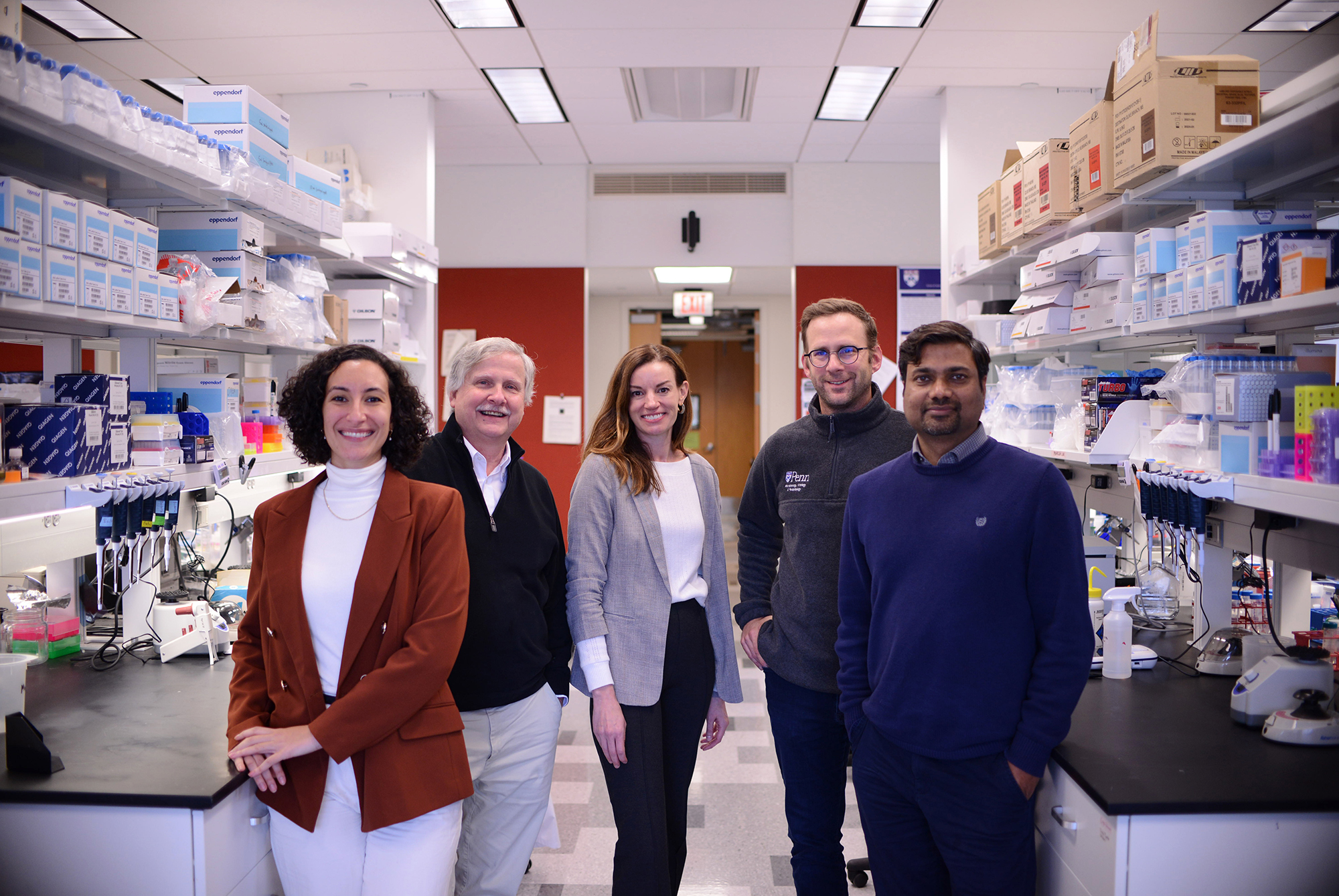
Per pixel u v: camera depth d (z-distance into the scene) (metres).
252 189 2.40
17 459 1.81
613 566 1.90
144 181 2.12
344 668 1.48
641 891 1.80
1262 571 2.68
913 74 4.52
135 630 2.46
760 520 2.17
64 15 3.81
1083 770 1.55
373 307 3.66
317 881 1.51
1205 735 1.74
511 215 6.50
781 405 9.40
